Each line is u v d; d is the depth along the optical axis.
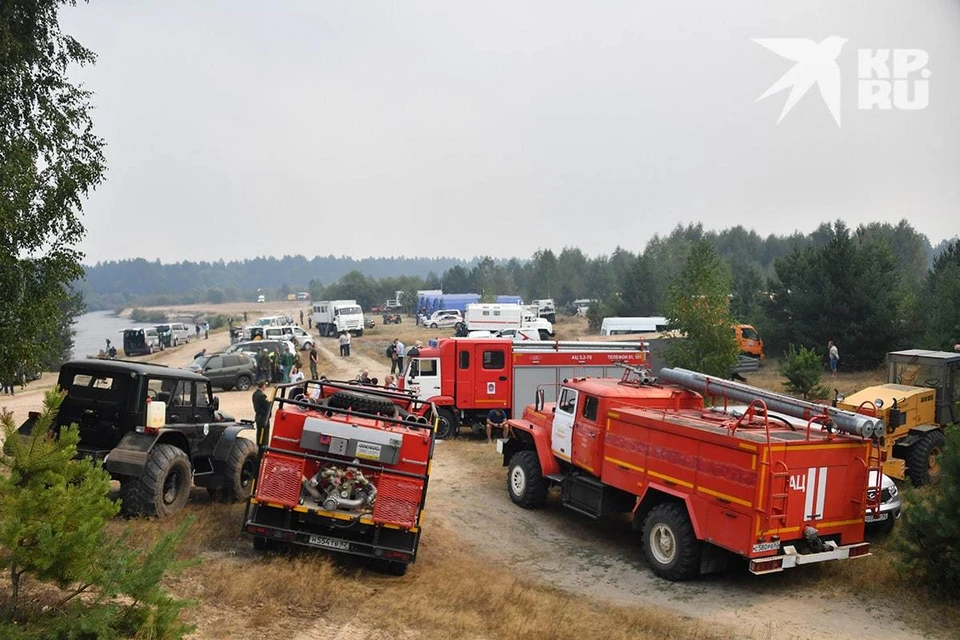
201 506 11.42
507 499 14.84
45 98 15.12
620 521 13.56
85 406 10.02
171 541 5.93
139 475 9.61
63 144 15.31
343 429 9.19
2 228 13.03
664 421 10.60
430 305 86.44
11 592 6.22
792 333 39.56
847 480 9.64
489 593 8.88
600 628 8.01
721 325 23.22
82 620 5.28
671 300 23.86
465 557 10.85
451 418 21.61
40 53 15.27
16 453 5.52
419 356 21.47
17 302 14.00
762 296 42.81
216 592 7.65
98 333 155.62
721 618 8.84
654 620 8.45
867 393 15.59
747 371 32.34
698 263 23.56
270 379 35.47
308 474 9.27
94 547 5.55
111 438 9.98
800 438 9.41
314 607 7.70
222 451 11.84
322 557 9.34
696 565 10.03
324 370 42.81
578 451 12.65
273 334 52.41
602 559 11.24
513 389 21.39
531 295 133.38
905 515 9.59
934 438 15.16
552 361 21.55
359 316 70.69
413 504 9.08
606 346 21.97
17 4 15.04
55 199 14.35
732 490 9.34
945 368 15.62
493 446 20.41
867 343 35.78
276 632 6.93
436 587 8.96
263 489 9.05
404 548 9.02
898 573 9.73
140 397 9.99
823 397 25.33
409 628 7.47
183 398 11.20
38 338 14.77
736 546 9.19
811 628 8.53
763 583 10.09
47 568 5.25
